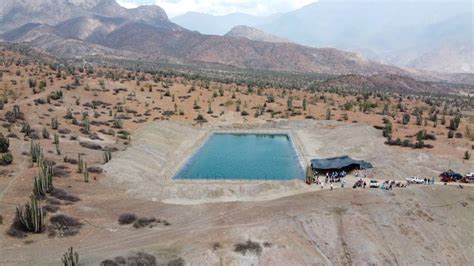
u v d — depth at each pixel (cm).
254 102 17288
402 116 15712
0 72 16400
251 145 12375
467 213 6931
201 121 14888
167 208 6994
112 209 6712
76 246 5416
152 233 5922
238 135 13825
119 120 13062
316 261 5675
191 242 5612
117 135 12050
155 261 5066
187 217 6562
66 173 7975
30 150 8556
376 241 6194
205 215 6625
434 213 6831
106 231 5925
